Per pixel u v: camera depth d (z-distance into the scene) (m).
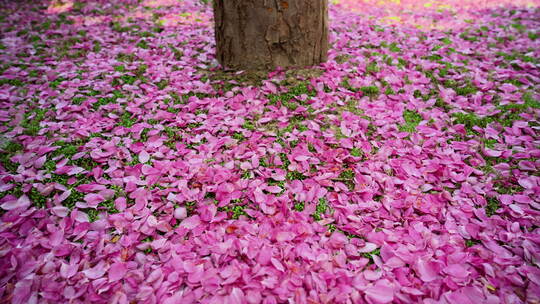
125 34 4.77
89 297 1.63
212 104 3.12
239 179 2.32
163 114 2.95
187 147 2.69
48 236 1.95
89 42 4.51
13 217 2.02
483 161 2.50
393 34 4.79
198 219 2.04
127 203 2.21
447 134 2.82
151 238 2.02
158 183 2.33
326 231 1.99
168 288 1.67
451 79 3.57
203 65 3.83
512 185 2.32
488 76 3.65
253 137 2.69
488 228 2.00
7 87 3.43
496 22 5.20
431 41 4.51
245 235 1.93
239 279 1.69
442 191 2.27
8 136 2.76
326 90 3.43
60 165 2.44
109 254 1.84
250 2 3.33
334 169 2.40
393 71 3.70
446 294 1.65
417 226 2.01
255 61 3.65
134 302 1.62
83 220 2.04
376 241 1.93
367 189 2.23
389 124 2.90
